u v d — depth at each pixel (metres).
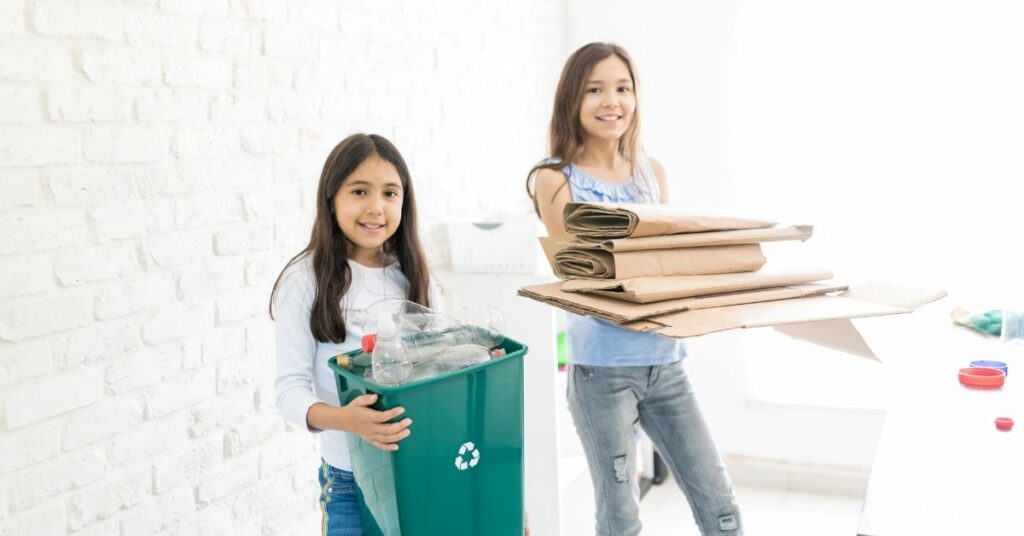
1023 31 2.73
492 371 1.40
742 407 3.30
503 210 3.03
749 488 3.30
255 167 2.00
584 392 1.96
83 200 1.62
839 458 3.20
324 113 2.19
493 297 2.55
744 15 3.12
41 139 1.54
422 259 1.72
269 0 2.00
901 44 2.90
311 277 1.60
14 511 1.53
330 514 1.60
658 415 2.01
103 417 1.68
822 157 3.06
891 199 2.97
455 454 1.38
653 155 3.32
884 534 1.10
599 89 2.02
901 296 1.36
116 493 1.72
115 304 1.69
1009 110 2.78
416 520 1.36
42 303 1.56
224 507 1.97
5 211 1.49
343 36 2.24
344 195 1.58
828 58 3.01
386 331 1.36
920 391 1.70
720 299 1.33
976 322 2.21
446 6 2.66
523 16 3.13
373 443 1.33
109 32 1.64
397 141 2.47
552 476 2.53
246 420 2.02
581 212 1.45
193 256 1.85
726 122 3.19
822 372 3.22
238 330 1.98
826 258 3.07
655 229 1.38
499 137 3.02
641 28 3.29
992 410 1.56
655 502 3.21
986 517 1.13
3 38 1.47
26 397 1.54
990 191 2.83
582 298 1.37
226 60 1.90
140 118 1.71
